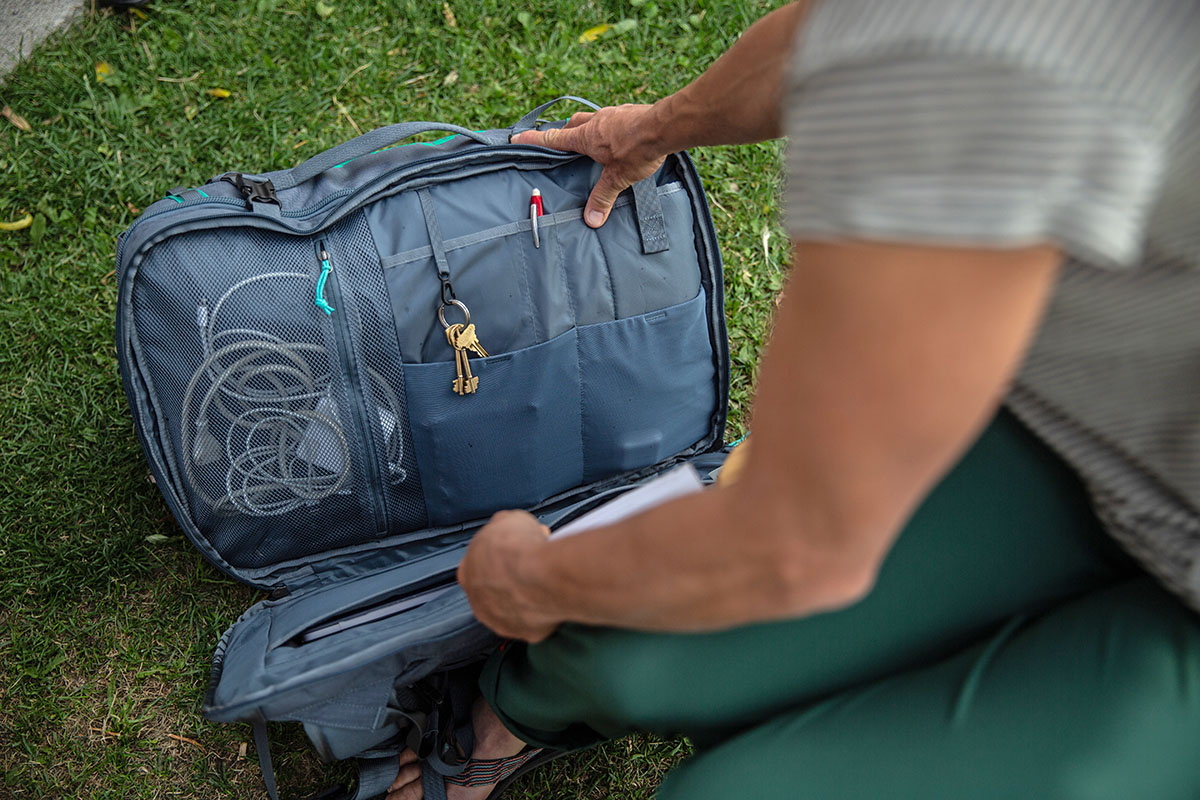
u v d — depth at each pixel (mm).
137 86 1740
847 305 457
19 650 1357
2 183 1623
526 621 786
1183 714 703
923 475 490
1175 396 618
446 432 1249
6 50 1696
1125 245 429
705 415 1468
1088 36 405
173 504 1206
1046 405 739
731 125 1085
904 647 832
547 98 1840
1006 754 719
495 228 1216
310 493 1238
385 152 1241
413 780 1270
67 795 1301
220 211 1113
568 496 1413
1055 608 809
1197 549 665
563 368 1283
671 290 1331
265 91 1771
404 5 1859
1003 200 412
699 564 590
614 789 1395
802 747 772
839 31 451
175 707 1367
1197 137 441
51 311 1556
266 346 1142
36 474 1456
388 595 1191
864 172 441
